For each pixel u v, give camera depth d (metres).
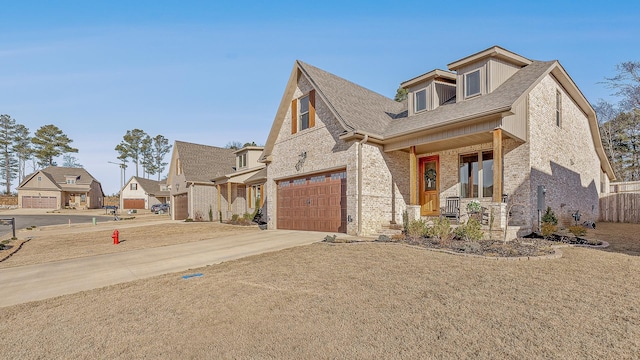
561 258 7.48
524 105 11.37
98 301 5.88
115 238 13.73
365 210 13.05
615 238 10.75
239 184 27.98
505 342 3.64
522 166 11.35
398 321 4.32
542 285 5.52
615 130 30.52
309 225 15.48
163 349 3.86
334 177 14.28
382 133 13.63
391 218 14.09
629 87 25.92
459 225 11.27
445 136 11.57
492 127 10.24
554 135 13.13
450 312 4.52
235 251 10.57
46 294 6.61
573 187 14.70
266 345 3.84
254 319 4.62
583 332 3.82
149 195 61.38
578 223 14.40
